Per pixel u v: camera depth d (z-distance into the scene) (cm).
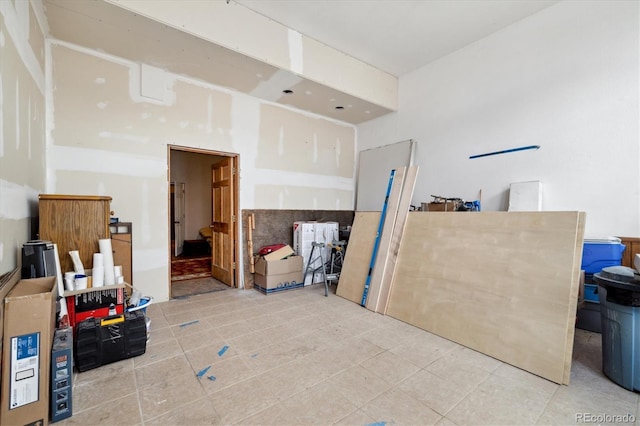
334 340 265
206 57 339
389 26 365
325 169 550
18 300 148
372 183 552
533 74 344
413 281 319
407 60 450
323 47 402
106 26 283
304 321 311
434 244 314
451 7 330
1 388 143
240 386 194
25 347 149
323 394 186
